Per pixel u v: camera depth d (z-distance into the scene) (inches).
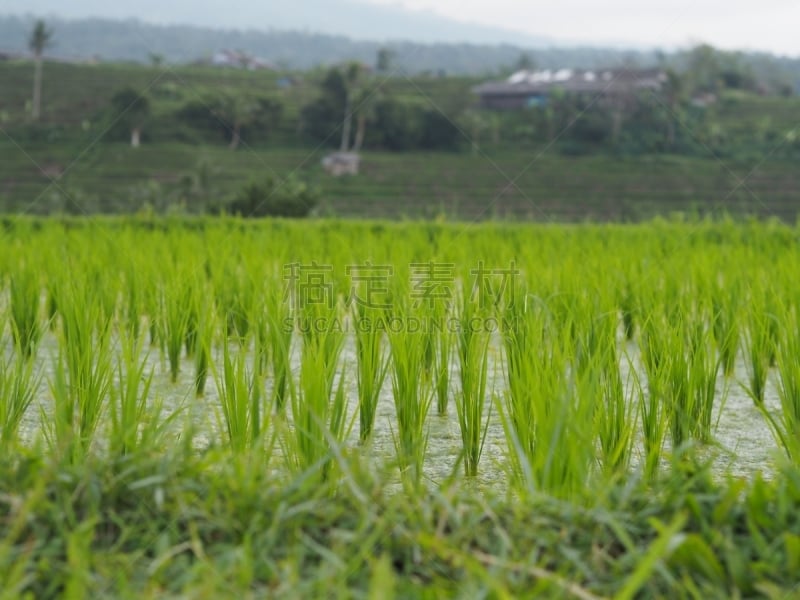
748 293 262.5
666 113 2623.0
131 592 87.7
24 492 104.7
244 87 3186.5
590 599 89.0
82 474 108.0
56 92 2994.6
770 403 213.8
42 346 260.7
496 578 90.7
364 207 2087.8
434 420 199.6
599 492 108.1
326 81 2635.3
